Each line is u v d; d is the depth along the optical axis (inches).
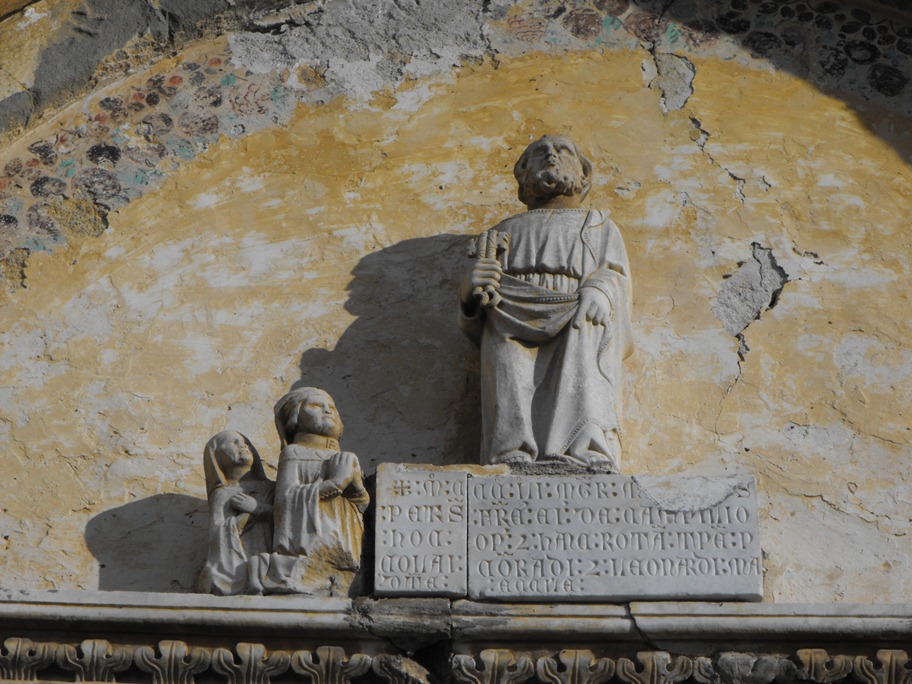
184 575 422.3
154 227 473.7
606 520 400.8
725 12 511.5
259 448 439.2
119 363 451.5
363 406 446.9
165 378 449.4
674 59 503.2
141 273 466.0
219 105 494.9
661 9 511.8
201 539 426.9
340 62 502.0
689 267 466.9
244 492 410.6
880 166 485.1
